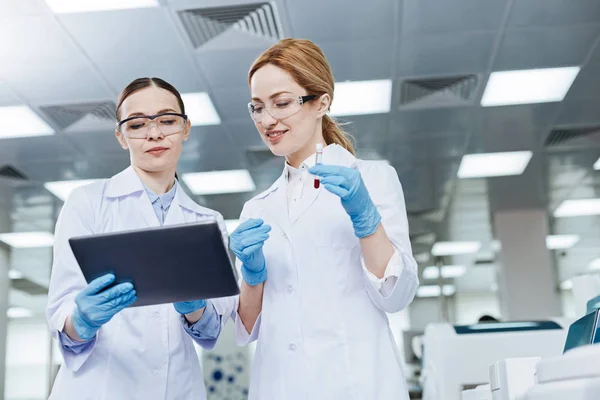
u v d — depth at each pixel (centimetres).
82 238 123
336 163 144
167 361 147
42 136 496
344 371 127
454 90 465
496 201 716
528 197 708
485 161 598
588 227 823
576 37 398
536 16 375
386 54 411
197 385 153
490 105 484
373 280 127
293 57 136
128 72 414
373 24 376
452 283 1151
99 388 142
